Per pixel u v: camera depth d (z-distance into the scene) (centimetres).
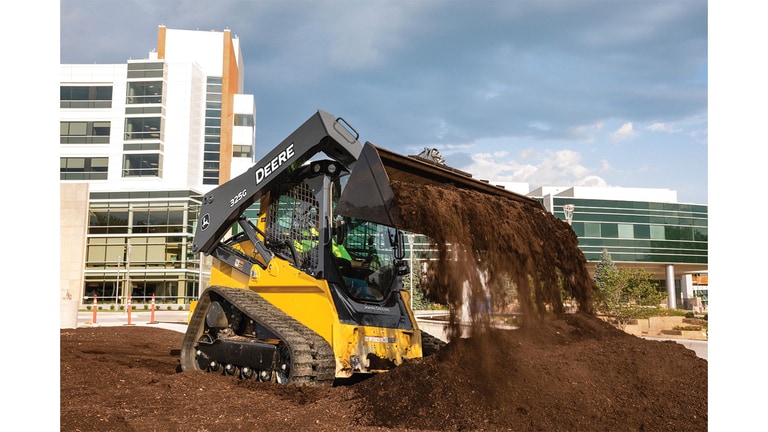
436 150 795
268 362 706
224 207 841
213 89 6238
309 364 655
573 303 795
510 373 599
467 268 617
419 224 613
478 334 634
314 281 710
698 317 3102
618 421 527
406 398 573
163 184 5650
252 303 761
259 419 552
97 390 670
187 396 639
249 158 6391
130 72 5631
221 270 866
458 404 557
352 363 680
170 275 4531
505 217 706
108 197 4603
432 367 605
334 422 549
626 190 5656
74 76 5597
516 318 684
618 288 2270
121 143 5550
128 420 539
